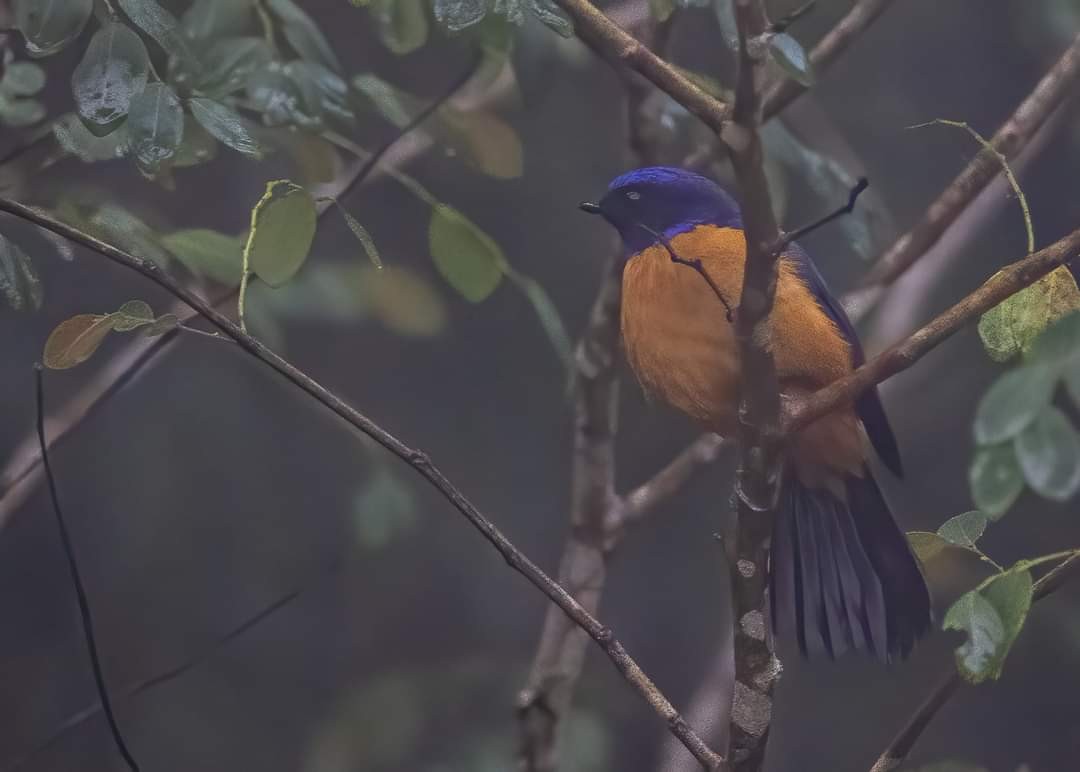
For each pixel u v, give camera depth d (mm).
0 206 5316
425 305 10047
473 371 14875
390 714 11492
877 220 8234
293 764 13898
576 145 13945
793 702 15250
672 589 15500
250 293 8977
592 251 14445
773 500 5500
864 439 7441
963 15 14453
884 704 15297
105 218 6555
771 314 5402
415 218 13758
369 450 8617
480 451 14992
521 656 13930
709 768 5348
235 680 14234
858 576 7434
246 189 12867
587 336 8289
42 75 7297
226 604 14219
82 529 13883
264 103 6805
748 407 5516
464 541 14859
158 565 14055
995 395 4902
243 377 13859
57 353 5453
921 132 14570
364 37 12070
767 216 5180
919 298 9398
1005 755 14477
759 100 5012
